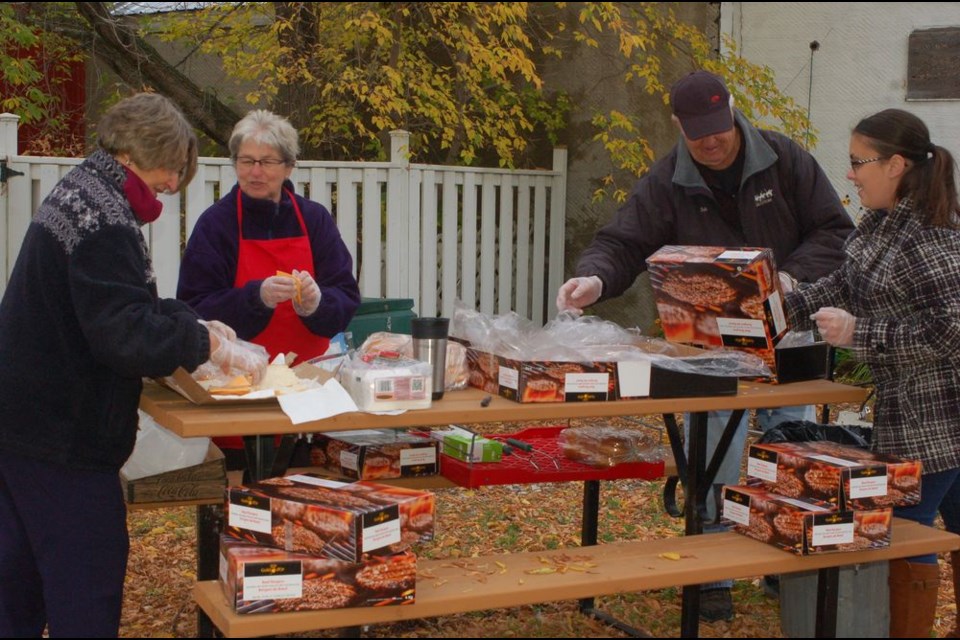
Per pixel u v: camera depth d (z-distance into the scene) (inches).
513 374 118.3
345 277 155.9
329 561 99.8
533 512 210.7
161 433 124.3
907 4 307.0
